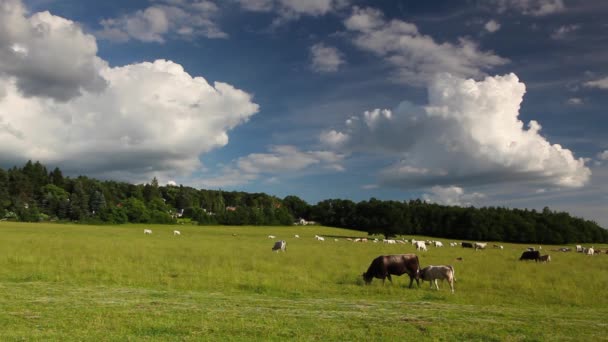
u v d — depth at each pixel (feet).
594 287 67.00
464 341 34.12
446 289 65.10
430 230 397.80
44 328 34.35
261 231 349.20
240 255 108.27
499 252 170.91
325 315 41.55
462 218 383.45
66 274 65.77
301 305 46.93
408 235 394.32
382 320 39.91
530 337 35.29
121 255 95.55
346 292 59.36
